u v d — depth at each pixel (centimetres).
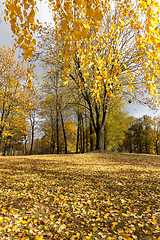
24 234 220
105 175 541
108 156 995
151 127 3291
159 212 282
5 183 426
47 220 259
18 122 1608
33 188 402
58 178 499
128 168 650
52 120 2067
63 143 2884
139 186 431
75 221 263
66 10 241
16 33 209
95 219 271
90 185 441
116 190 405
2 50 1458
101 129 1198
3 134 1584
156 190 396
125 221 262
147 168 661
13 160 891
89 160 868
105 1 332
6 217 255
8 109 1586
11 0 200
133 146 3541
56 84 1471
